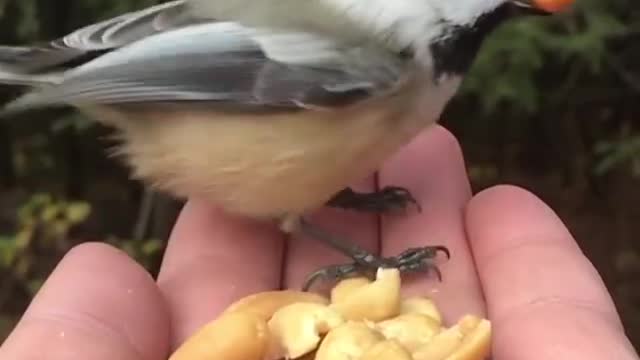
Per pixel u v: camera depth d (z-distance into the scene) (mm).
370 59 177
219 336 149
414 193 199
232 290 179
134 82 175
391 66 177
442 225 192
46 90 174
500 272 170
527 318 158
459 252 185
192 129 178
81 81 174
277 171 178
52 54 178
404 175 203
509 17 184
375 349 146
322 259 190
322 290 185
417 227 193
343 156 178
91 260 161
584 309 158
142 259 280
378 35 178
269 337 153
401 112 180
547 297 161
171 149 181
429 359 151
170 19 181
